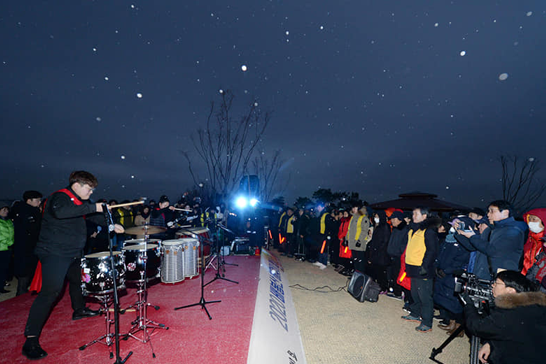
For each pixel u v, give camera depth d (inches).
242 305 184.2
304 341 169.6
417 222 197.0
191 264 241.3
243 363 120.1
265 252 354.6
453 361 148.5
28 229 230.8
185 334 145.3
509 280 99.3
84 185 136.9
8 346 133.6
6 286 277.4
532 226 148.7
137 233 155.4
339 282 299.4
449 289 184.4
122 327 152.9
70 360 121.6
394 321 200.7
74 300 163.3
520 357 94.2
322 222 378.6
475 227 194.2
